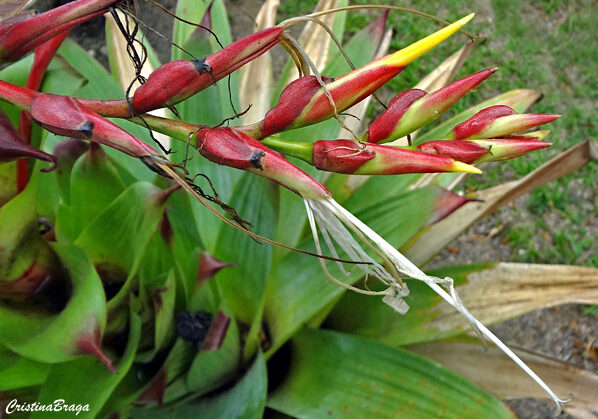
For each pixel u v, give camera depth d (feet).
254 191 1.94
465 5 4.22
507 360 2.28
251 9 3.97
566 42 4.17
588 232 3.50
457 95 0.97
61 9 0.95
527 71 4.02
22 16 0.97
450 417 1.85
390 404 1.89
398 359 1.93
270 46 0.96
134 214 1.62
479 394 1.86
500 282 2.19
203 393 2.00
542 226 3.49
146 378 1.97
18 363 1.70
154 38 3.84
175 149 2.20
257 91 2.67
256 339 1.99
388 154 0.95
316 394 1.96
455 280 2.23
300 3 4.13
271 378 2.13
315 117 0.95
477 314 2.18
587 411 2.16
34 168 1.31
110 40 2.76
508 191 2.16
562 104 3.92
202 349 1.75
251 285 2.04
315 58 2.70
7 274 1.40
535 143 0.98
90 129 0.89
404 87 3.87
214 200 1.03
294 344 2.14
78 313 1.38
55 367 1.63
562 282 2.15
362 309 2.31
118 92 2.39
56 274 1.49
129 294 1.71
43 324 1.50
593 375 2.17
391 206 1.92
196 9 2.53
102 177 1.74
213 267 1.75
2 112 1.00
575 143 3.77
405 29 4.09
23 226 1.36
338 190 2.40
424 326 2.21
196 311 1.94
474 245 3.43
